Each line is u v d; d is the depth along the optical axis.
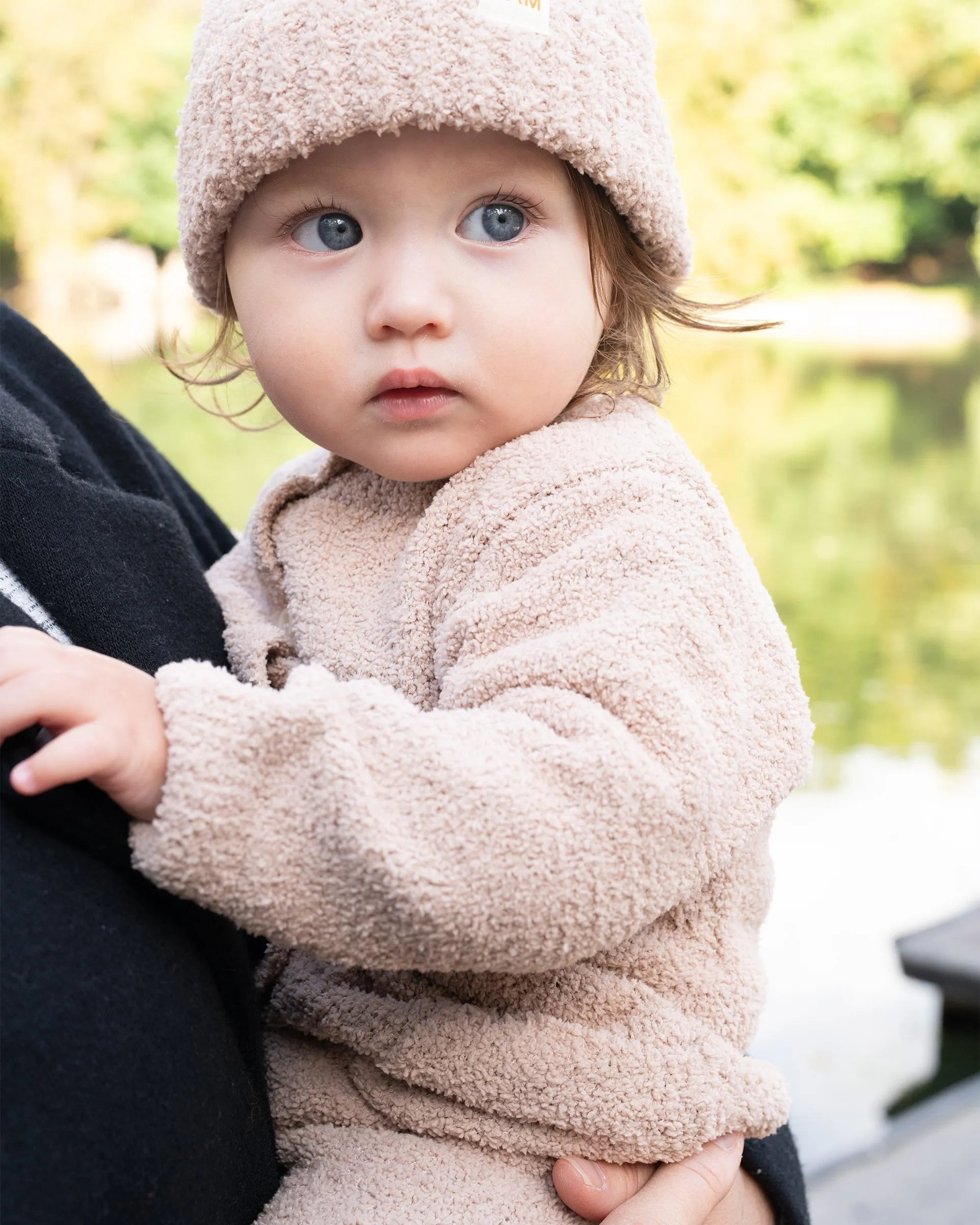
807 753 0.92
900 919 2.83
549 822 0.75
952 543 7.02
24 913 0.63
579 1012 0.87
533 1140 0.83
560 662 0.82
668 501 0.91
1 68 12.31
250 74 0.88
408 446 0.93
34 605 0.82
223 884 0.70
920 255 17.98
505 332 0.91
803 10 16.09
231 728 0.70
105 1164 0.61
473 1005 0.87
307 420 0.94
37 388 1.01
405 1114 0.85
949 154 16.28
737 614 0.90
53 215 12.48
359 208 0.90
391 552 1.01
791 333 15.97
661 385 1.08
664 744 0.80
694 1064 0.85
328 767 0.72
